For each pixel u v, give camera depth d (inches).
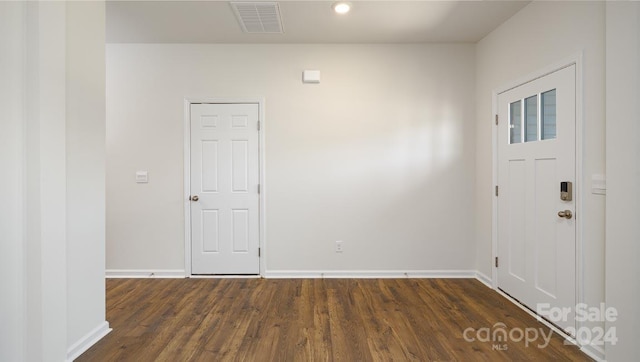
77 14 81.0
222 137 138.9
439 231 140.1
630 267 69.1
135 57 137.6
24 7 69.0
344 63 139.3
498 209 123.0
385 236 140.6
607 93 73.7
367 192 140.0
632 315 68.7
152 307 108.0
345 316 101.2
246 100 138.4
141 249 138.9
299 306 108.8
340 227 140.5
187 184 138.6
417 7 108.6
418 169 140.3
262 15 114.1
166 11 111.0
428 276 140.1
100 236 89.4
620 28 70.7
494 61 125.0
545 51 96.8
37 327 70.2
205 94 138.3
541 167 98.9
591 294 80.7
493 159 125.0
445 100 139.9
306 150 139.3
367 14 113.5
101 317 89.4
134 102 137.8
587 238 82.0
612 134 72.6
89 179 85.4
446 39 134.9
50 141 71.9
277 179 139.6
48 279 71.5
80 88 82.1
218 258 139.8
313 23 120.3
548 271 96.3
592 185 80.4
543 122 98.9
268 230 139.9
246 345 84.5
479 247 137.3
